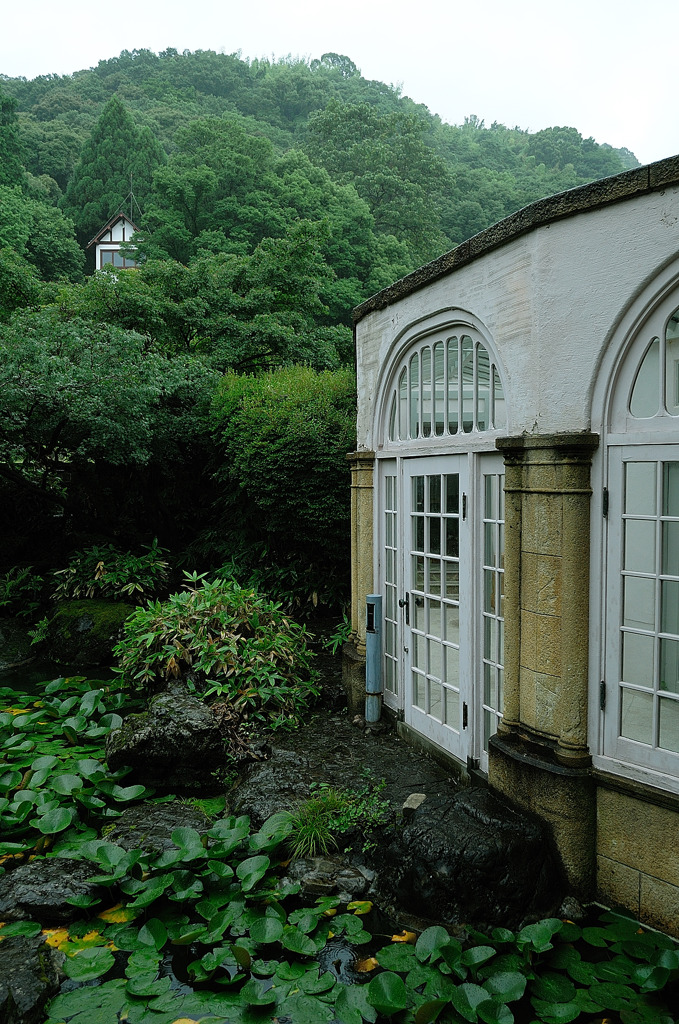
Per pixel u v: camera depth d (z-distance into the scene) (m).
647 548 3.27
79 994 2.89
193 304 12.68
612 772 3.39
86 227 43.31
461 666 4.53
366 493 6.04
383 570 5.89
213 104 77.00
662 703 3.23
